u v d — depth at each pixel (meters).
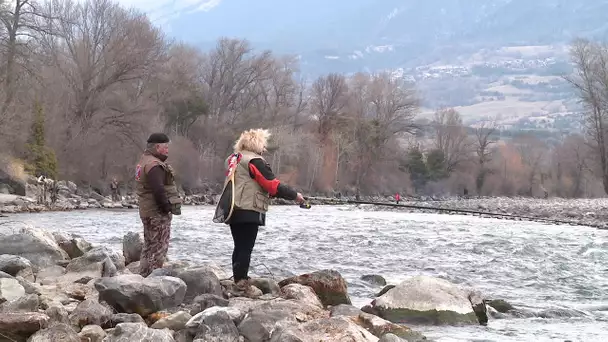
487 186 117.62
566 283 12.52
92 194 47.56
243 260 8.27
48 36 54.56
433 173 110.19
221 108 81.38
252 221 8.02
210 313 6.34
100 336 6.12
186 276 7.95
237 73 82.31
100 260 9.48
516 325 8.35
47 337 5.78
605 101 74.31
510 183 119.75
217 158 72.50
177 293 7.46
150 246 8.49
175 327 6.59
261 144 8.23
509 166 122.12
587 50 74.56
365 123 90.38
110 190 52.19
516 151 132.00
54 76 51.94
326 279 8.98
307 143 78.94
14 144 43.97
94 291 8.12
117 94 54.78
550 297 10.97
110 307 7.08
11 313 6.19
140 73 55.94
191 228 23.75
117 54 53.28
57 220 28.62
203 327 6.21
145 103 57.75
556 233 26.08
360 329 6.34
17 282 7.48
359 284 11.24
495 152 126.31
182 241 18.19
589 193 118.38
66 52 58.44
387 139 93.94
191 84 72.94
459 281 12.50
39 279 9.05
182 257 14.30
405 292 8.52
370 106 94.12
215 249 16.17
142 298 7.13
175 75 69.38
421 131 103.00
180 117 70.81
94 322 6.54
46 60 51.66
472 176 115.50
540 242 21.30
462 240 21.36
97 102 53.56
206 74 81.69
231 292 8.27
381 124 91.69
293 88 88.31
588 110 75.88
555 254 17.64
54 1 54.12
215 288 8.02
